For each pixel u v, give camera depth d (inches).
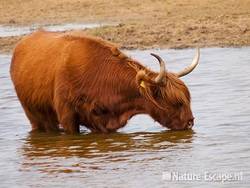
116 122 1349.7
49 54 1378.0
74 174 1143.0
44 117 1411.2
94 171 1151.0
